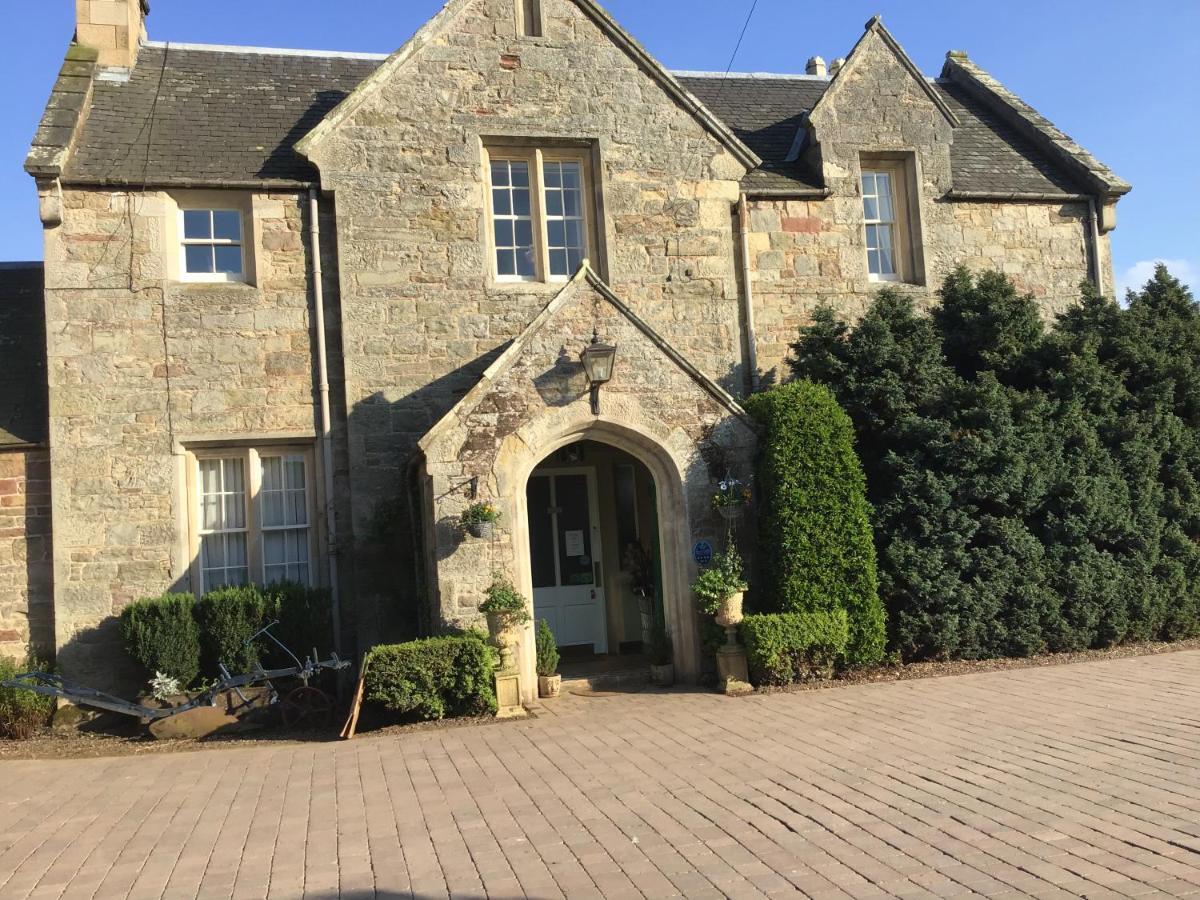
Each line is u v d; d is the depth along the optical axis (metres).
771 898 4.75
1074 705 8.85
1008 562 11.53
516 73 12.94
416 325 12.33
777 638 10.45
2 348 12.27
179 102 13.07
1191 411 13.09
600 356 10.57
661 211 13.23
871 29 14.60
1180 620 12.27
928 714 8.84
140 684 11.12
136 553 11.37
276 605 11.07
